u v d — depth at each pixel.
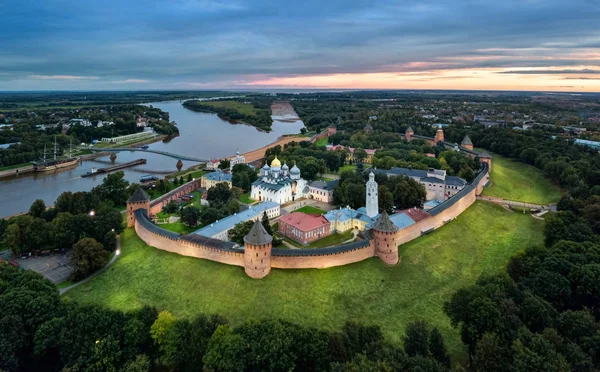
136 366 83.31
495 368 78.56
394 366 74.31
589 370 75.56
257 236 129.12
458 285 136.25
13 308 96.69
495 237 173.88
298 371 87.44
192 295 124.50
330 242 166.25
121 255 154.00
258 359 83.81
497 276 113.69
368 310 120.06
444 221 178.75
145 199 183.12
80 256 139.00
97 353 85.75
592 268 109.56
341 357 84.06
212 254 139.50
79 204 194.38
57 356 95.69
